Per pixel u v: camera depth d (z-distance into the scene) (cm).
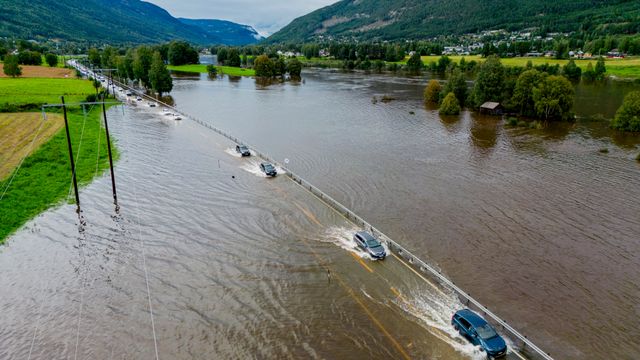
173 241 4494
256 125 10425
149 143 8312
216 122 10681
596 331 3203
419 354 2928
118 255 4209
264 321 3278
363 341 3058
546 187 6200
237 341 3067
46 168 6456
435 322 3259
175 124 10181
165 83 14362
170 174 6538
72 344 3042
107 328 3203
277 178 6450
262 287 3703
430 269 3825
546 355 2792
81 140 8119
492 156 7856
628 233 4756
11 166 6306
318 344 3033
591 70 19112
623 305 3512
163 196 5675
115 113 11319
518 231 4788
